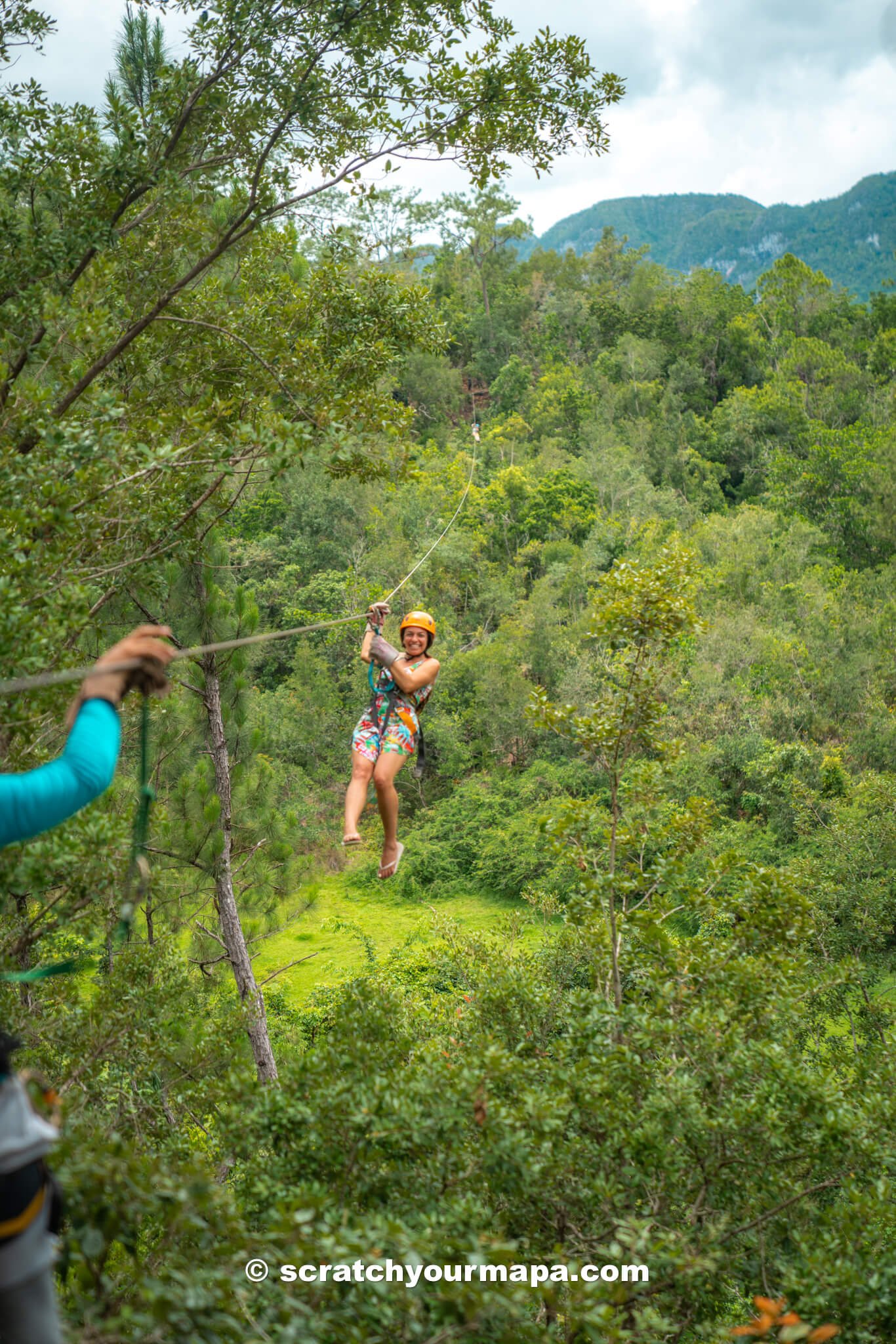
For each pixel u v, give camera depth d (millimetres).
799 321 85875
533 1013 7027
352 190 10297
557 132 9930
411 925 28297
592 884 7121
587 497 55188
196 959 13000
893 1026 10133
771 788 30188
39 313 8156
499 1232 4410
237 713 13211
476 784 35156
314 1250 3061
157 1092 7508
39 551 5562
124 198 9352
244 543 44344
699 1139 5227
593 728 6957
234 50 9562
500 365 81375
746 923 7234
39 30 9164
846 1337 4484
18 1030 6734
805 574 46625
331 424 7164
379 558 44875
